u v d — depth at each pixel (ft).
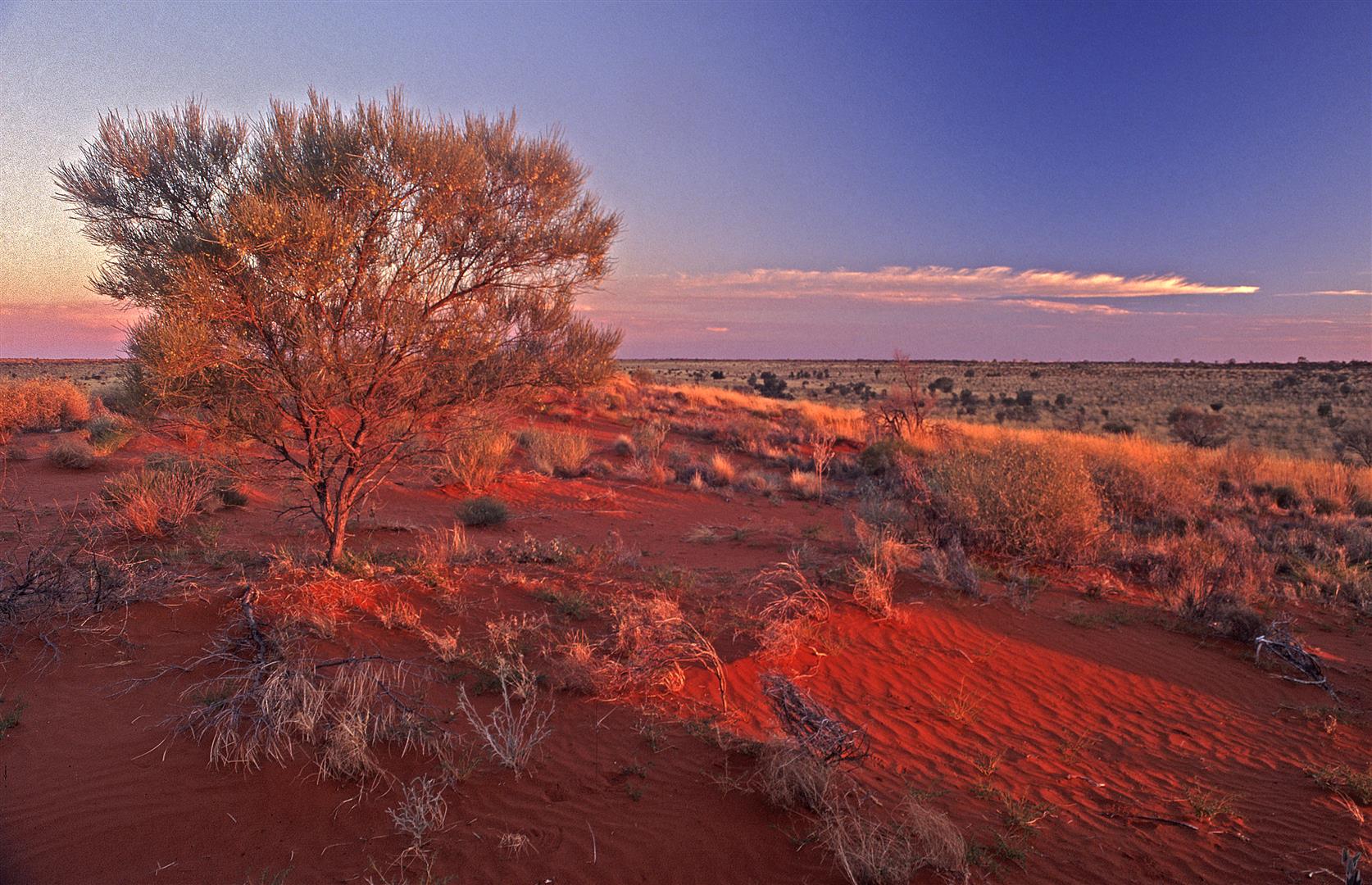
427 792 12.85
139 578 20.48
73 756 13.32
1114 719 18.98
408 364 22.49
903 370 85.92
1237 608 25.72
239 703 14.44
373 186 19.83
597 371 25.58
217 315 19.04
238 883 10.76
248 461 24.40
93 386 104.73
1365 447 84.64
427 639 19.10
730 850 12.33
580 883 11.36
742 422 90.27
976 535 35.14
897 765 15.90
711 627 22.35
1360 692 21.31
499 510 38.17
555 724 16.21
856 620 24.22
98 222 19.61
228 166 20.49
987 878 11.98
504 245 23.00
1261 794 15.47
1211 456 71.15
